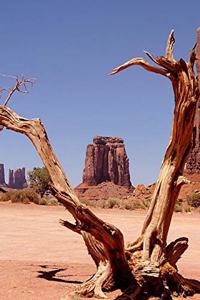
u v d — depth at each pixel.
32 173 55.22
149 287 7.59
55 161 8.20
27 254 14.52
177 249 8.12
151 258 7.76
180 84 7.93
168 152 8.16
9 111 8.84
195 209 47.59
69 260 13.34
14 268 10.77
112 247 7.34
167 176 8.05
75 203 7.14
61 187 7.78
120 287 7.76
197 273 11.11
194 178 93.31
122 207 44.44
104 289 7.71
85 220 7.11
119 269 7.64
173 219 33.25
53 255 14.41
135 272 7.59
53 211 34.31
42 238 18.66
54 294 8.00
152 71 8.06
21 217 27.78
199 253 15.96
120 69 8.08
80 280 9.49
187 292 8.05
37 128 8.51
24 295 7.92
